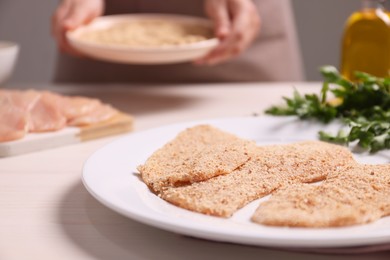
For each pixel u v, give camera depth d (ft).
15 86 3.92
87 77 4.65
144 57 3.40
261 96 3.74
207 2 4.00
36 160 2.79
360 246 1.99
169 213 2.14
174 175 2.29
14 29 6.91
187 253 2.07
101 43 3.47
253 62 4.60
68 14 3.83
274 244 1.91
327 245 1.90
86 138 3.02
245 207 2.18
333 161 2.43
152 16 4.04
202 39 3.57
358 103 3.06
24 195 2.45
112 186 2.28
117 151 2.58
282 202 2.11
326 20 6.81
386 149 2.68
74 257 2.06
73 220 2.27
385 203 2.11
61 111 3.07
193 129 2.75
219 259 2.04
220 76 4.59
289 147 2.55
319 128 2.92
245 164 2.40
